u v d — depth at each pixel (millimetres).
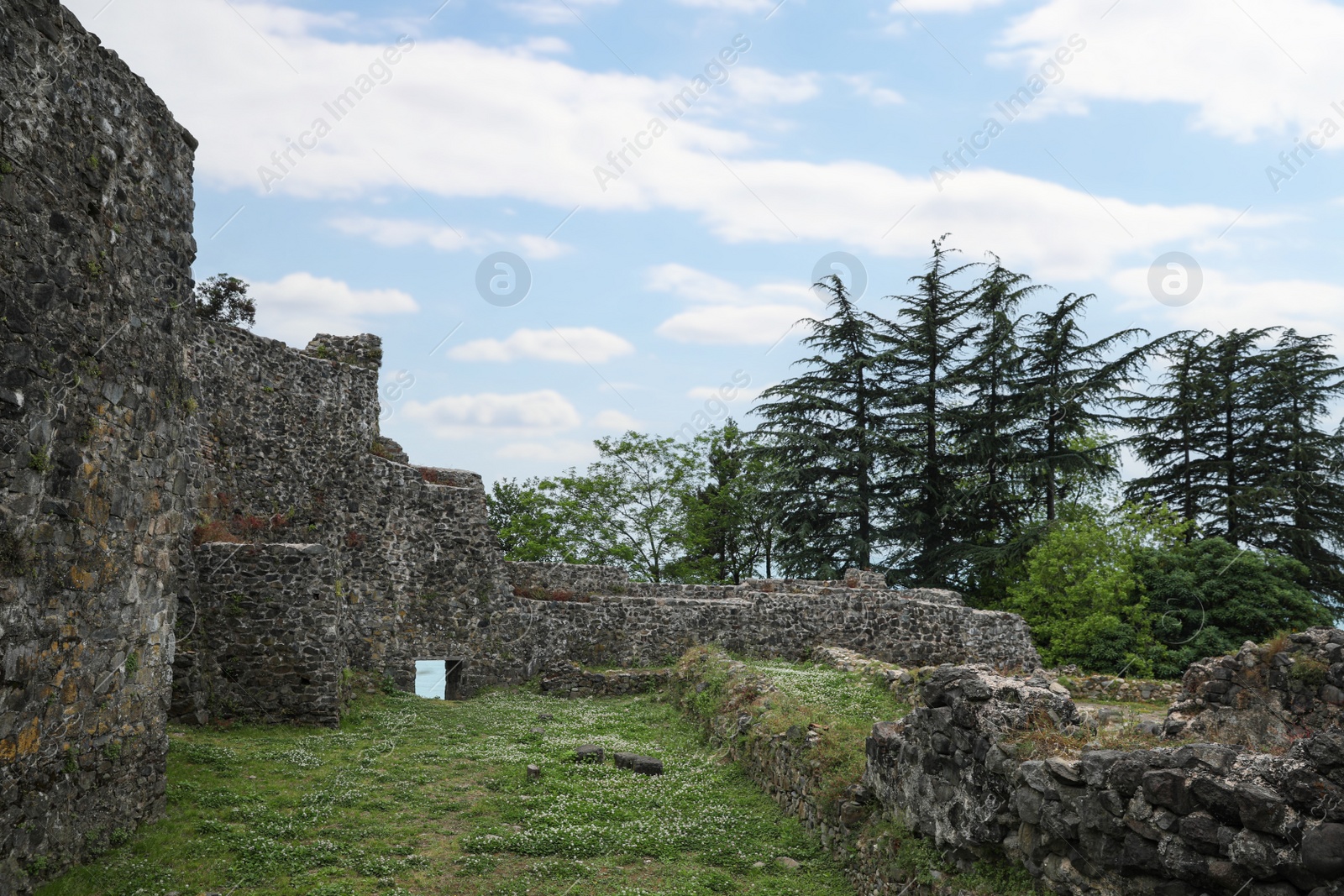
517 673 22938
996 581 34938
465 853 9578
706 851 9820
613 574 27016
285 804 10766
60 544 7797
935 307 38219
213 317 22719
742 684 15773
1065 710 7391
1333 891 4809
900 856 8109
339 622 16438
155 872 8297
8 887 7031
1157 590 27328
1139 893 5648
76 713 8086
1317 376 34656
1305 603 26000
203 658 15273
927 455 37938
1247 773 5355
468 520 23000
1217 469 35500
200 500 17375
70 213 7949
